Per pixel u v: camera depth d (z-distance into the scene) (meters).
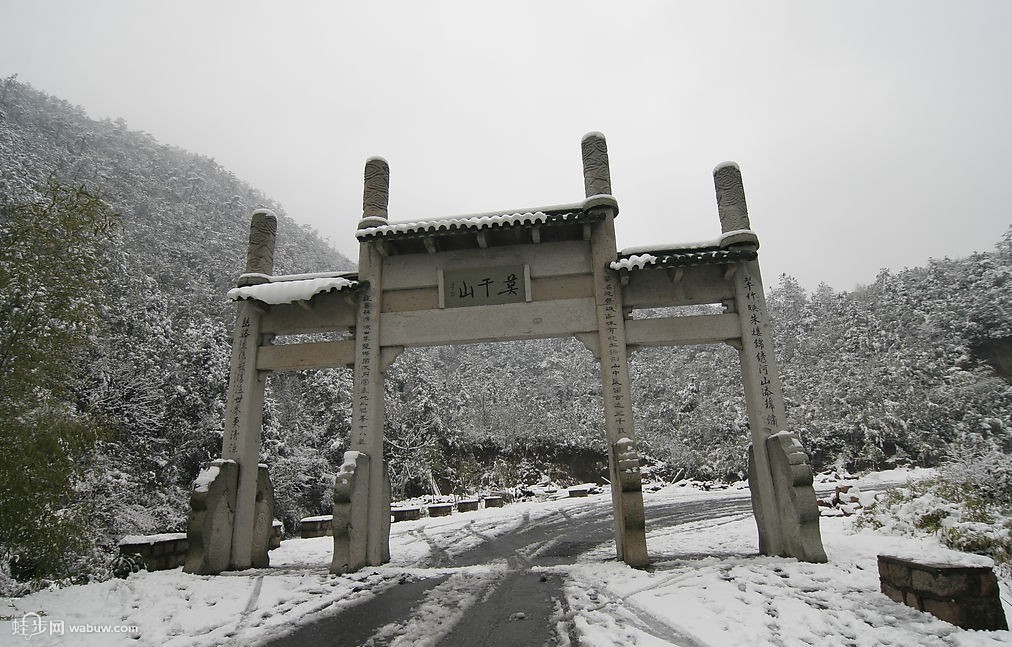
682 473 35.25
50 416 8.07
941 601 5.61
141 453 21.56
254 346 10.94
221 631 6.25
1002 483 9.88
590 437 39.62
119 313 24.48
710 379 43.09
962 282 47.84
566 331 10.23
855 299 53.19
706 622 5.80
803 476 8.68
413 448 35.16
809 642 5.16
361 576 8.82
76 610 7.00
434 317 10.59
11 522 7.49
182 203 64.44
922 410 32.25
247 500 10.30
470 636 5.71
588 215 10.12
